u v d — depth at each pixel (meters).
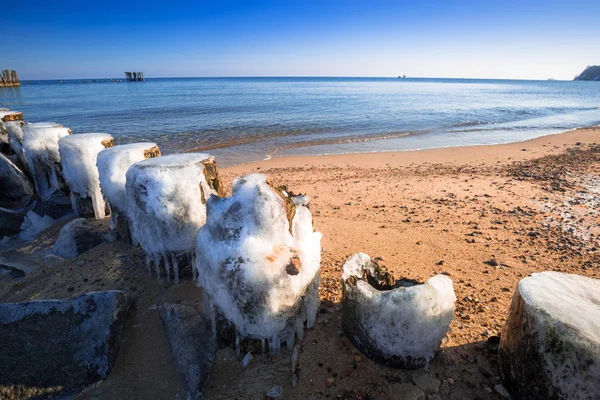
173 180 3.61
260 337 2.97
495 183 8.69
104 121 21.48
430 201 7.41
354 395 2.68
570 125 21.67
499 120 24.11
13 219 5.79
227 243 2.82
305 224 3.11
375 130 19.27
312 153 13.73
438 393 2.68
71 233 5.04
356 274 3.32
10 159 7.53
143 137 16.39
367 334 2.90
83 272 4.24
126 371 2.99
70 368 2.94
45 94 49.19
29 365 2.93
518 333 2.54
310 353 3.06
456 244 5.36
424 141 16.27
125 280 3.99
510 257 4.93
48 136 6.36
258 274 2.75
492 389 2.71
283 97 44.91
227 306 2.90
